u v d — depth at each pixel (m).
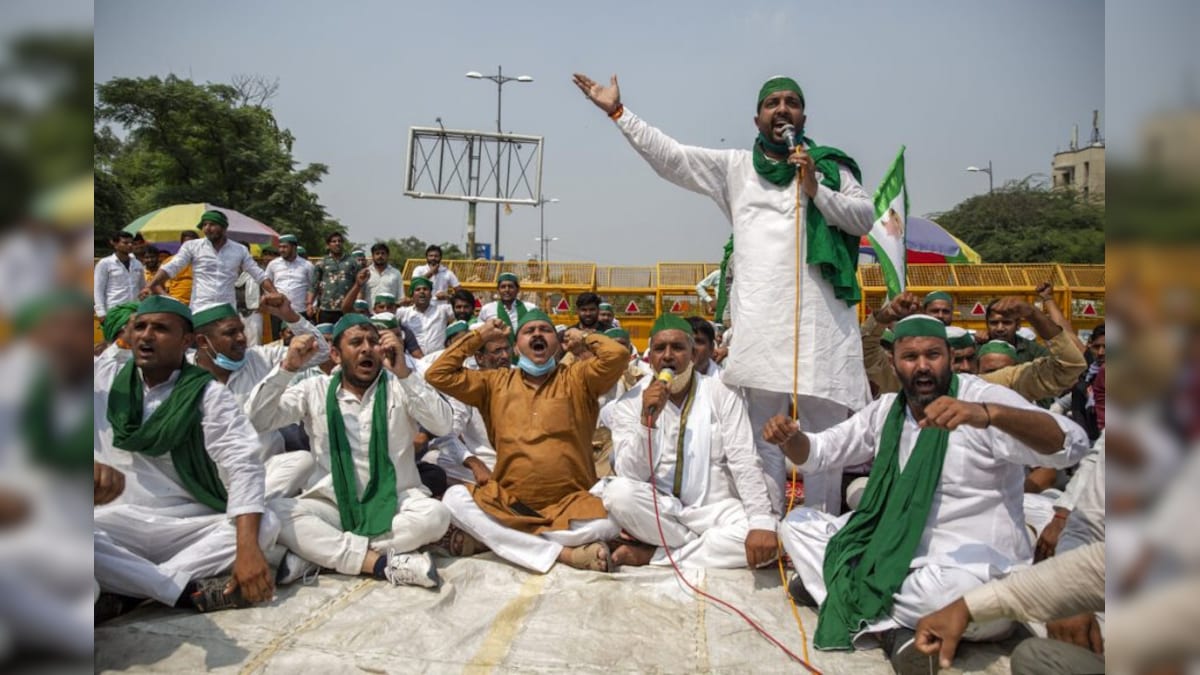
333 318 11.63
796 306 4.26
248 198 32.25
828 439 3.74
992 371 5.23
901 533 3.27
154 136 31.11
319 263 11.95
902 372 3.40
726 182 4.52
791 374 4.24
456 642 3.26
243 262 9.92
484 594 3.80
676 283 13.73
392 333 4.18
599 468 7.00
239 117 31.94
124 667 2.98
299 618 3.45
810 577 3.59
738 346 4.36
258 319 11.81
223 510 3.72
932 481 3.28
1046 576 2.64
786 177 4.28
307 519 3.88
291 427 5.38
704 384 4.45
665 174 4.63
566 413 4.45
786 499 5.04
